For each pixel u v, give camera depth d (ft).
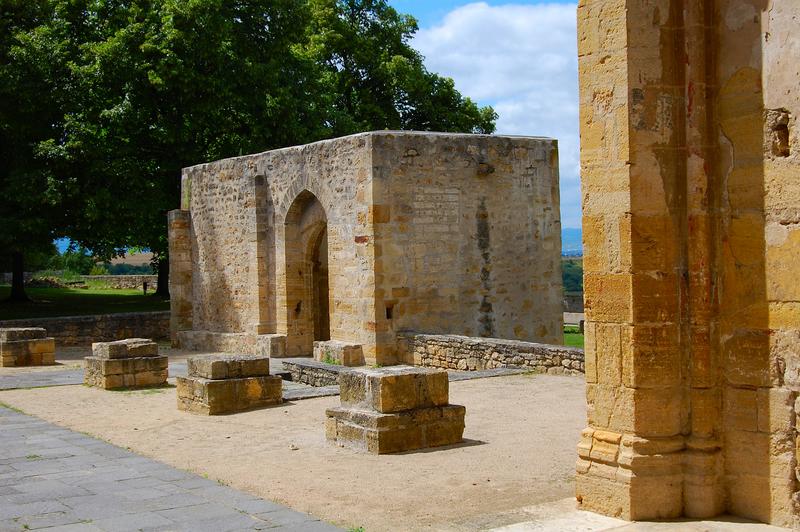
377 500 26.43
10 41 94.73
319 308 77.56
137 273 262.47
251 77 101.45
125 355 55.57
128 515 24.71
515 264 69.82
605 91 23.26
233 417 43.34
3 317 104.63
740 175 22.34
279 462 32.40
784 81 21.38
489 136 68.64
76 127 92.17
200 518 24.25
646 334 22.75
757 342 22.12
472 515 24.32
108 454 33.81
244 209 77.61
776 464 21.74
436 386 34.81
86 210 91.09
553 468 29.78
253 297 76.59
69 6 99.81
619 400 23.17
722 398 22.80
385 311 63.77
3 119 93.20
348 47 129.90
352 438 34.45
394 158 64.18
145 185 96.32
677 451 22.74
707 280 22.72
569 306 133.90
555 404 42.37
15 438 37.55
